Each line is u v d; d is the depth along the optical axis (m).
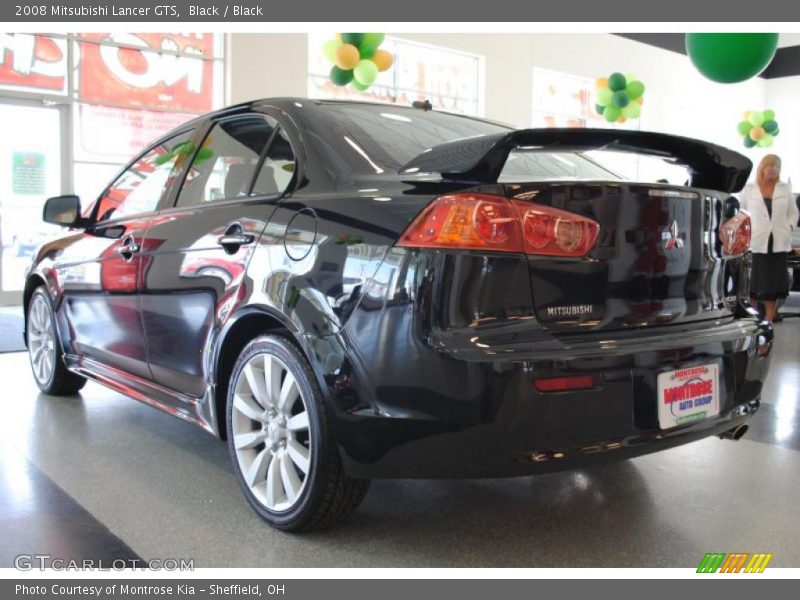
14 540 1.91
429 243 1.61
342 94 10.11
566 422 1.59
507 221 1.60
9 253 7.91
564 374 1.58
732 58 7.86
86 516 2.07
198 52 8.73
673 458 2.67
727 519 2.09
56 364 3.45
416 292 1.60
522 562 1.81
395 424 1.64
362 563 1.79
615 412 1.64
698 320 1.91
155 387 2.60
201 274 2.23
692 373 1.79
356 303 1.70
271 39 8.95
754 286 6.23
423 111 2.50
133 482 2.35
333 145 2.02
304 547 1.88
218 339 2.13
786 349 5.41
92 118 8.17
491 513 2.12
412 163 1.82
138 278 2.58
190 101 8.77
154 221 2.58
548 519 2.08
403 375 1.62
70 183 8.10
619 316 1.72
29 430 2.96
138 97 8.42
